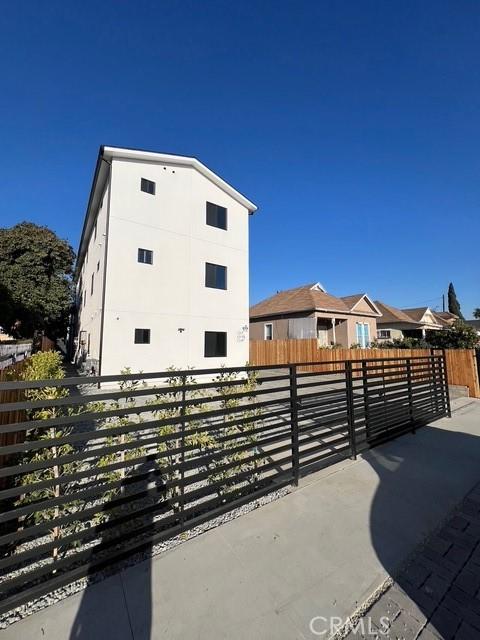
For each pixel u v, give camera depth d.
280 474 3.15
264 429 3.04
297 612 1.67
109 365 10.77
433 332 16.05
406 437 4.92
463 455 4.12
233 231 14.52
